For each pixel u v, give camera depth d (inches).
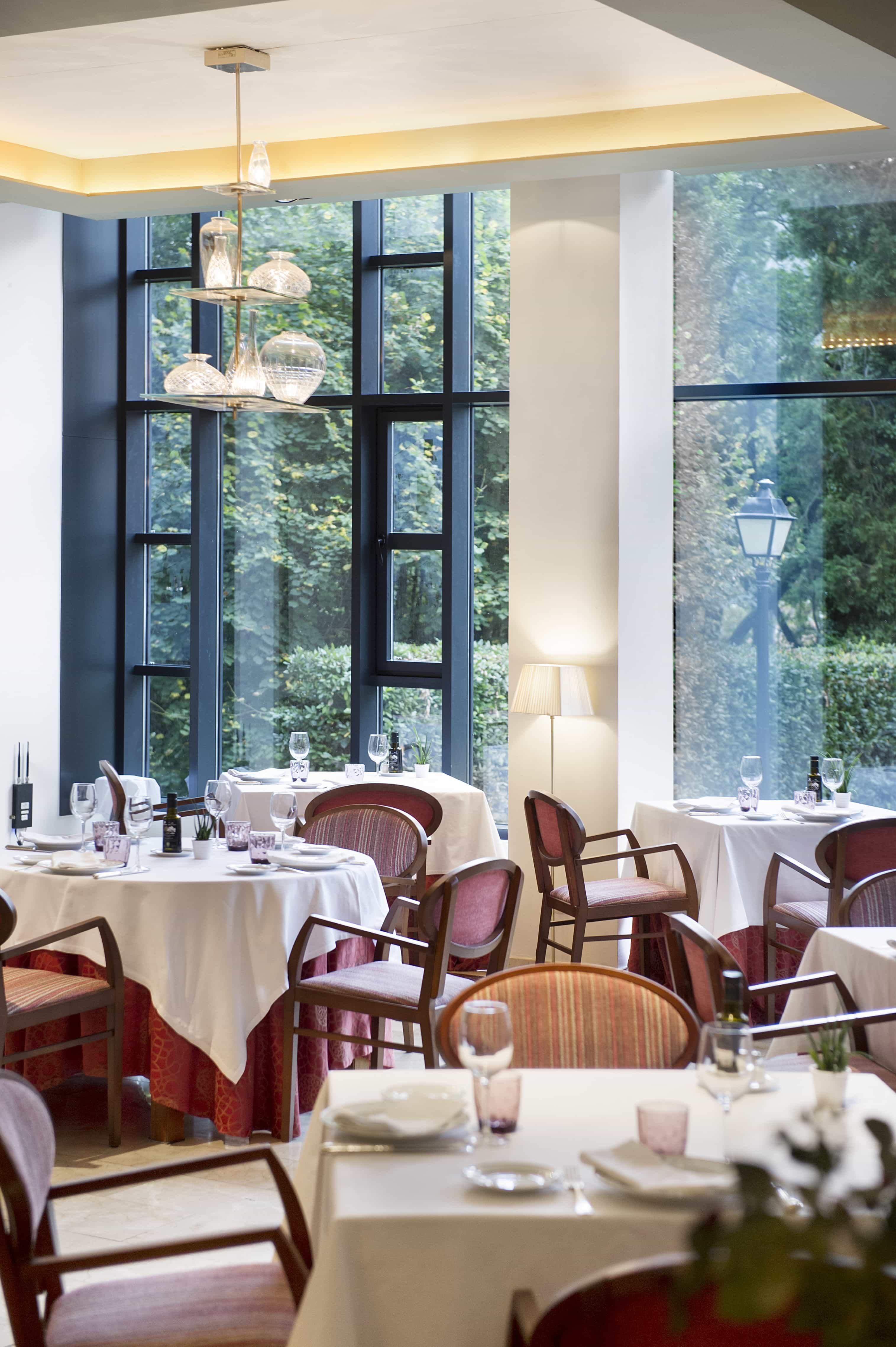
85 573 326.3
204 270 199.5
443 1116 87.7
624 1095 95.1
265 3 172.4
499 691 307.0
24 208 302.8
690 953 131.6
